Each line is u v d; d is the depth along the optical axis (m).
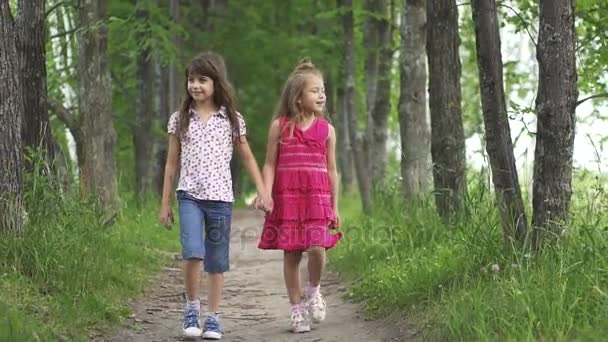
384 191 18.89
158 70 30.30
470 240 10.06
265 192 9.36
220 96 9.23
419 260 11.20
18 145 10.21
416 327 8.98
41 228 10.35
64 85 26.44
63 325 8.73
